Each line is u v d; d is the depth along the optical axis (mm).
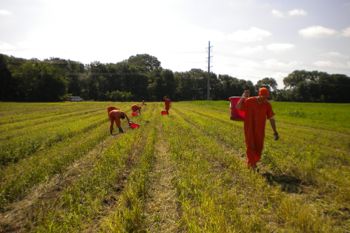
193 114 33781
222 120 27094
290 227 5996
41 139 15578
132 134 16984
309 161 10930
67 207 7293
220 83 133625
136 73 124875
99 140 15867
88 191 8133
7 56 118875
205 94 131750
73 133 17938
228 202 7086
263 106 9930
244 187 8359
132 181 8742
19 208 7449
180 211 6973
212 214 6320
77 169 10578
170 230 6102
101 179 8977
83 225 6316
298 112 38594
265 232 5758
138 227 6121
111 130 18469
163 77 120125
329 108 53125
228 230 5676
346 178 9102
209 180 8703
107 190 8297
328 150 13750
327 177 9203
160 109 44438
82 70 141500
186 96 125188
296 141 16031
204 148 13523
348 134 20484
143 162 10648
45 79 92938
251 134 9930
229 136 16578
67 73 121750
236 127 21234
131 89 122312
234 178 9164
